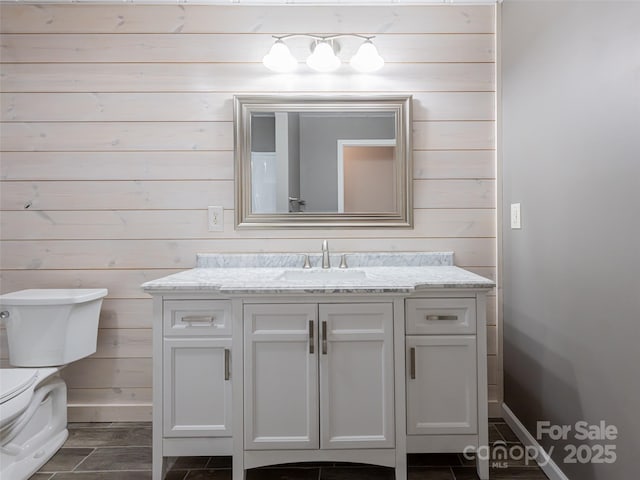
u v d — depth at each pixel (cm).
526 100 165
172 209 196
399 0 193
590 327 124
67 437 183
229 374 148
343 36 190
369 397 144
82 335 180
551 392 149
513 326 183
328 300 143
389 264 194
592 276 122
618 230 110
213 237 197
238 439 144
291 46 196
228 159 196
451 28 195
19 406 133
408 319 146
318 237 197
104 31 195
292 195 196
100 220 196
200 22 195
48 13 194
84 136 195
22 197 195
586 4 123
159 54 195
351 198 196
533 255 162
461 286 145
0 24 194
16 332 171
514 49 176
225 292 140
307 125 196
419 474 155
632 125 104
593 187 121
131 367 197
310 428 144
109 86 195
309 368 143
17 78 195
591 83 121
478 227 196
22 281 196
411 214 195
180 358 148
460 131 196
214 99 196
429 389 147
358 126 195
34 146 195
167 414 148
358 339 143
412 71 195
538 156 156
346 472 158
